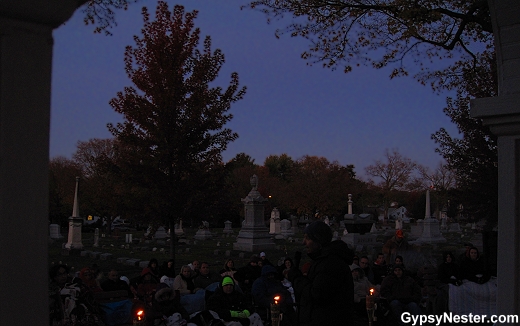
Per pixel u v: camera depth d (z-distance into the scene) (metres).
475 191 18.02
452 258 10.59
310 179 62.16
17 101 2.39
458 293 9.56
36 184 2.42
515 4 3.69
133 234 47.31
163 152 16.66
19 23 2.41
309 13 10.75
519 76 3.74
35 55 2.46
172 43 16.98
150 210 17.19
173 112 17.00
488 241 9.39
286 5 10.81
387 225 65.94
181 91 17.14
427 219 34.69
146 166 16.81
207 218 18.08
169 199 16.91
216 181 17.84
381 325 9.17
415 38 11.12
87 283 9.95
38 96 2.45
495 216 17.47
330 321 4.04
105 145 53.69
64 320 8.01
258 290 9.33
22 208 2.38
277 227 43.81
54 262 22.22
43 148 2.46
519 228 3.58
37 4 2.41
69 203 50.34
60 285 8.26
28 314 2.38
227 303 8.49
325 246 4.29
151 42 17.08
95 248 30.14
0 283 2.32
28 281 2.38
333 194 60.53
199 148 17.31
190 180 17.12
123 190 18.17
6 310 2.33
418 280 11.65
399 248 13.19
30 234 2.40
